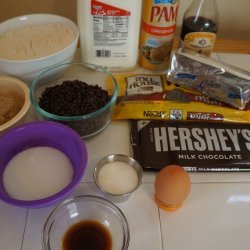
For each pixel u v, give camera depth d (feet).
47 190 1.49
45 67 1.90
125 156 1.63
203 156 1.69
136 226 1.48
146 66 2.24
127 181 1.56
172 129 1.82
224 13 2.71
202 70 1.91
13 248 1.40
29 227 1.46
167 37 2.07
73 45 1.94
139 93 1.95
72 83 1.90
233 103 1.90
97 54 2.10
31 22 2.16
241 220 1.52
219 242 1.44
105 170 1.60
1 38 2.02
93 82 2.04
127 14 1.90
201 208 1.55
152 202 1.56
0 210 1.51
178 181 1.35
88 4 1.85
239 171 1.69
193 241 1.44
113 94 1.81
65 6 2.67
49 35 2.03
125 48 2.08
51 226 1.39
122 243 1.36
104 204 1.47
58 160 1.61
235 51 2.50
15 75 1.90
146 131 1.80
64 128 1.56
